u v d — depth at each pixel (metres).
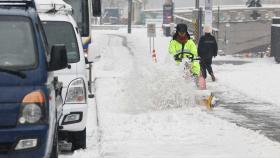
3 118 14.53
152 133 24.34
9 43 15.75
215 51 44.94
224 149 21.12
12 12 16.22
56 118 17.38
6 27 15.98
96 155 20.36
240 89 40.44
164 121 26.83
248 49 114.25
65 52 15.89
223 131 24.72
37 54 15.54
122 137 23.59
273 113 30.39
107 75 50.19
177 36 34.25
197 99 31.05
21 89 14.80
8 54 15.53
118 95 35.62
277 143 22.27
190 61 34.09
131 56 70.00
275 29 69.94
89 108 31.69
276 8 114.38
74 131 21.02
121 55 71.50
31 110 14.62
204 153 20.47
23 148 14.45
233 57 75.12
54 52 15.74
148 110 30.12
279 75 48.81
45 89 15.11
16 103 14.65
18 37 15.85
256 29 113.88
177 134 24.12
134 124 26.25
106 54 72.56
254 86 42.03
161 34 117.00
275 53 66.62
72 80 20.89
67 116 20.62
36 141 14.53
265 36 114.38
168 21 115.56
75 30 22.31
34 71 15.20
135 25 180.50
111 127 25.61
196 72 33.97
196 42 73.31
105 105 32.12
